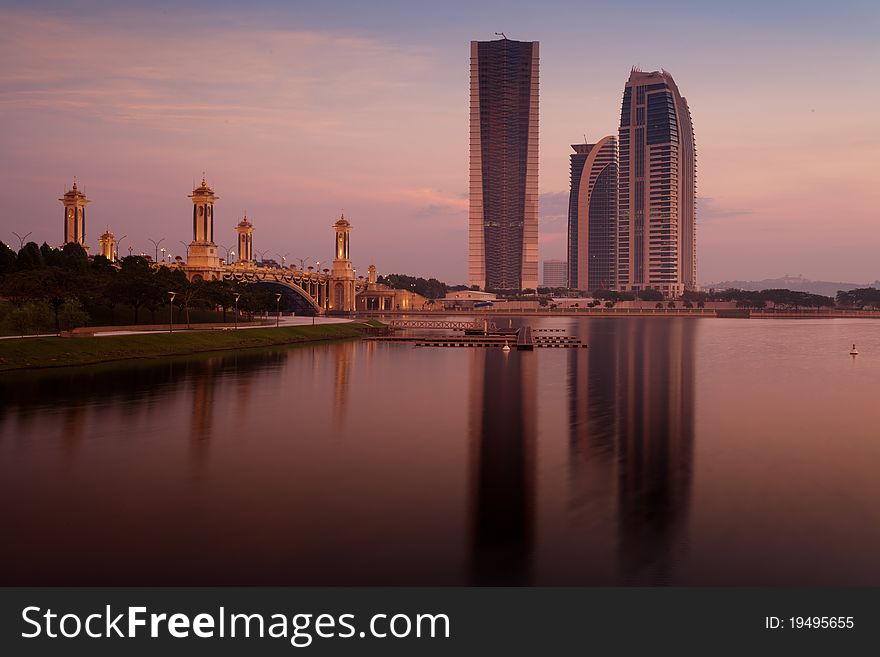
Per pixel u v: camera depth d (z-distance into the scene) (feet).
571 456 171.42
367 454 173.06
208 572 103.65
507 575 102.78
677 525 122.01
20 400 242.78
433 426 209.67
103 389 271.08
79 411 225.56
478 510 129.39
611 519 124.88
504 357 443.32
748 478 151.64
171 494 139.44
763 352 495.82
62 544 113.50
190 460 166.30
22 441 183.73
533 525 121.60
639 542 114.42
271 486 144.97
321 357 433.07
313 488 143.43
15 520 124.36
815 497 138.31
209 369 348.38
